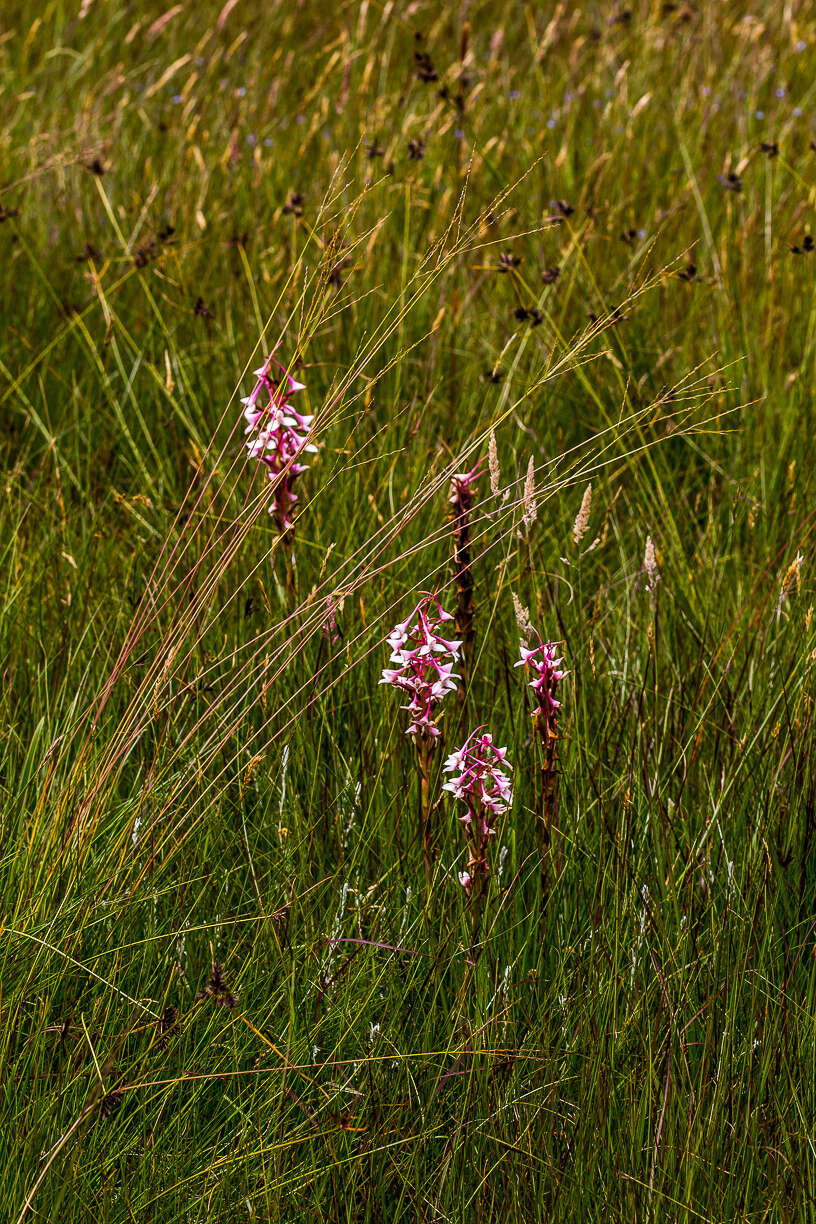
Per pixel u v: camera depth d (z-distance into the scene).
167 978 3.74
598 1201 3.63
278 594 4.02
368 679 3.95
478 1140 3.66
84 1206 3.60
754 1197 3.64
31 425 4.38
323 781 3.86
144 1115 3.66
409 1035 3.72
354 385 4.36
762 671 3.94
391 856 3.82
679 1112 3.65
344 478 4.16
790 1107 3.67
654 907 3.75
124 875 3.75
